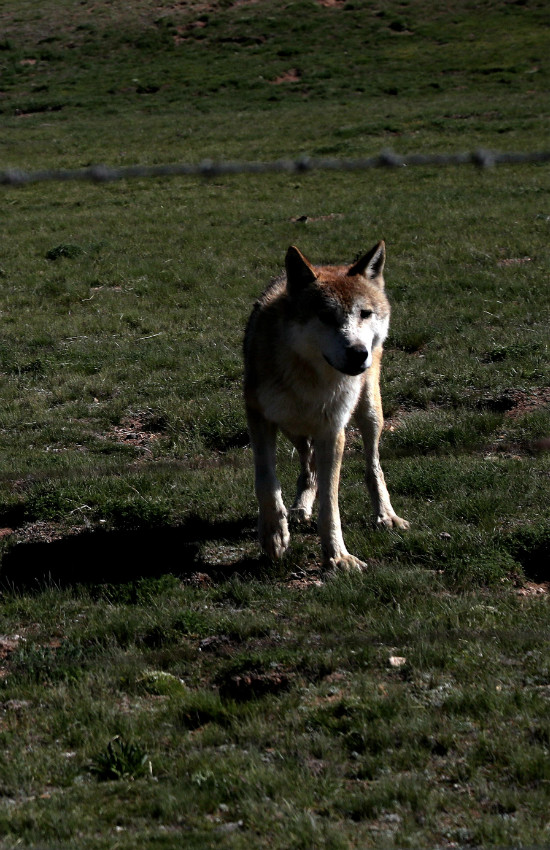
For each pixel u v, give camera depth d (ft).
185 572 33.50
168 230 109.19
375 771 21.70
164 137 164.86
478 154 29.17
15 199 131.64
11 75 232.94
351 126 160.76
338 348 30.17
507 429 49.37
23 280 91.20
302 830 19.19
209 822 20.12
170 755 22.90
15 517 39.65
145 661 27.37
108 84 218.18
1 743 23.50
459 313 73.41
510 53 212.43
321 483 33.27
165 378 61.41
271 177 137.90
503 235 98.17
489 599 30.32
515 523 36.35
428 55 218.18
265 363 32.71
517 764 21.42
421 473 41.47
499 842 18.74
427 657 26.35
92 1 286.87
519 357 60.70
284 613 30.09
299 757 22.35
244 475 43.32
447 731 22.95
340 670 26.35
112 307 81.66
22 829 19.84
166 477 43.62
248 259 95.40
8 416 54.85
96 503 40.32
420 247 96.12
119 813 20.57
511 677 25.34
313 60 221.87
